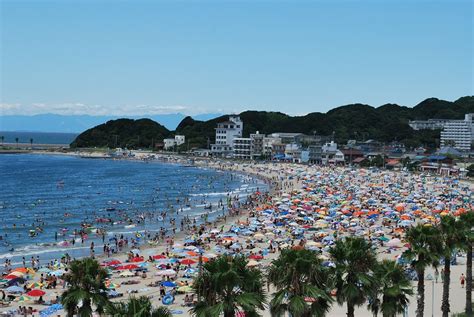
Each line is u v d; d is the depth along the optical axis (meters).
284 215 113.44
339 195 154.88
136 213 136.75
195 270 68.75
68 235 107.44
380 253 82.06
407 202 140.75
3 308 57.19
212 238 93.75
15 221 123.62
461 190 175.38
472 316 50.59
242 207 142.62
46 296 61.44
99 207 148.12
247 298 29.25
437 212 118.88
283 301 33.28
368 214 115.44
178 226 117.44
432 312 52.16
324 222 104.94
